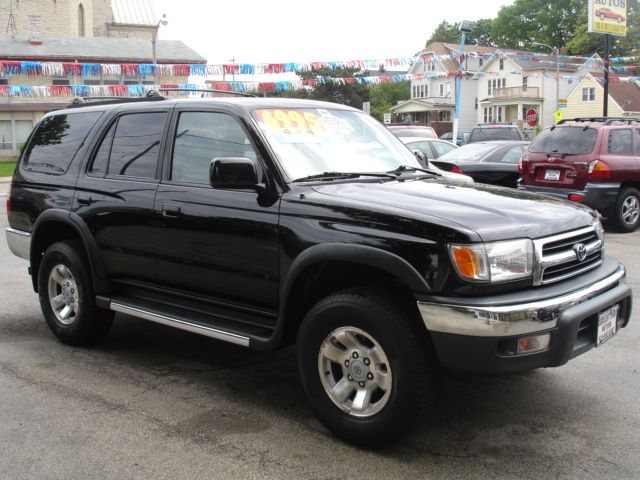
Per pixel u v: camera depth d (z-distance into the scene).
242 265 4.10
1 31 53.44
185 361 5.07
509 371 3.30
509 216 3.59
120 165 4.98
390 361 3.43
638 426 3.91
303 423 3.97
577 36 69.62
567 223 3.74
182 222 4.39
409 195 3.86
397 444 3.69
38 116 42.59
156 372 4.83
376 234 3.52
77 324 5.25
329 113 4.74
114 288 5.11
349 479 3.32
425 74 18.66
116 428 3.90
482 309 3.23
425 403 3.41
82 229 5.05
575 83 60.03
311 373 3.76
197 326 4.28
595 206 10.34
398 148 5.01
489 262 3.31
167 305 4.71
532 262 3.44
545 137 10.93
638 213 10.80
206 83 23.80
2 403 4.27
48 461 3.52
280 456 3.56
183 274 4.48
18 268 8.61
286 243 3.85
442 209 3.59
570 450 3.62
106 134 5.20
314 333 3.72
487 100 64.25
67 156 5.44
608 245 9.73
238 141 4.28
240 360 5.09
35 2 53.84
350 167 4.39
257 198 4.05
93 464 3.48
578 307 3.47
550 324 3.35
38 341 5.57
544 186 10.78
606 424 3.94
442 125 58.66
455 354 3.31
